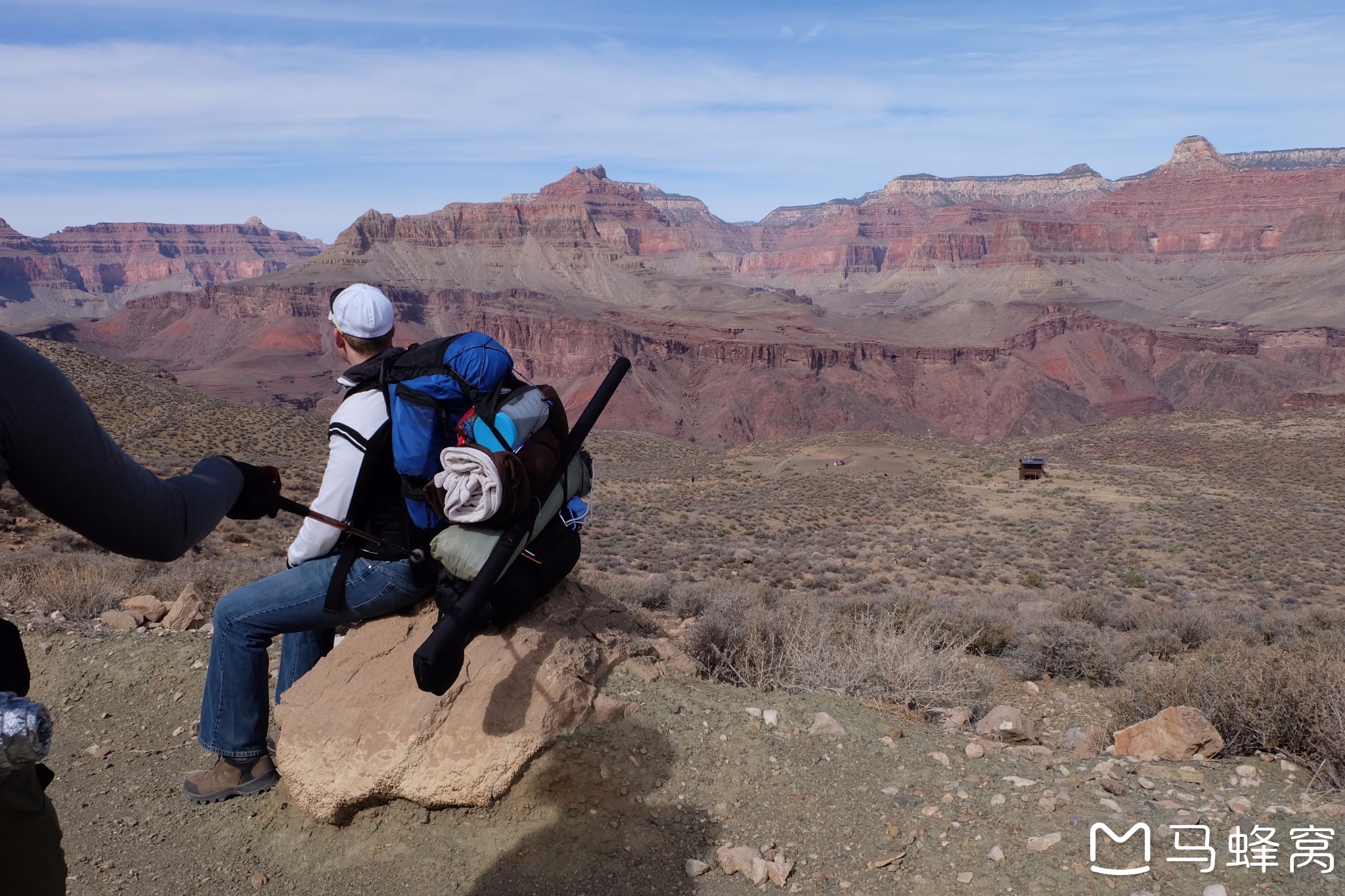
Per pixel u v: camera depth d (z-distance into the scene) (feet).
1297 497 227.61
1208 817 13.07
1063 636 31.53
